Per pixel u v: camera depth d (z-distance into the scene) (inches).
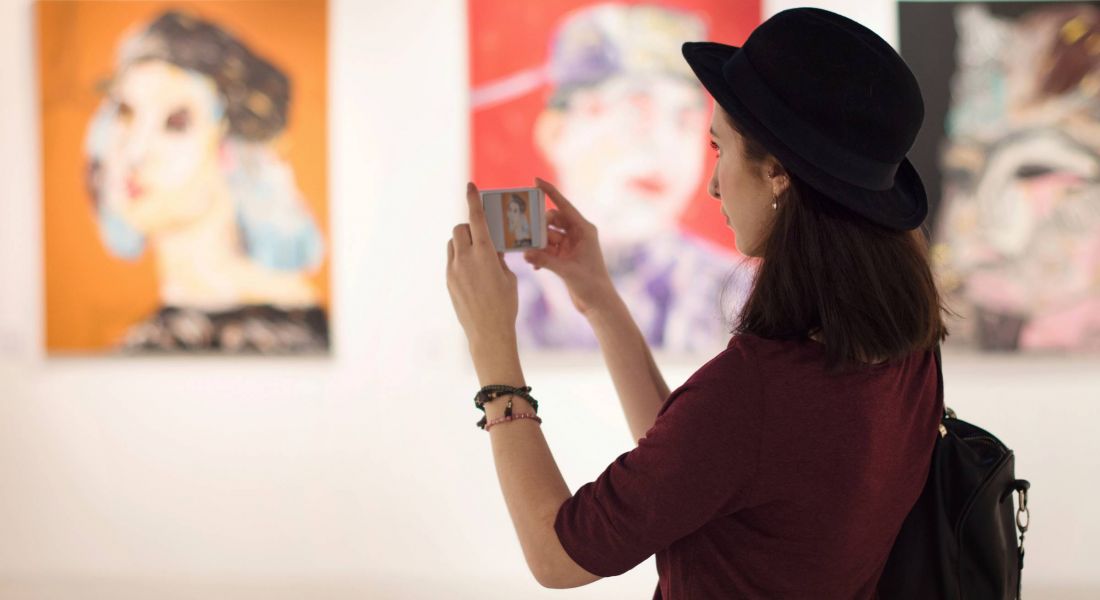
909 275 37.5
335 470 151.6
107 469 153.9
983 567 40.8
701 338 146.0
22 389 154.6
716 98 38.5
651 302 146.3
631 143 145.6
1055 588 145.1
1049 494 145.2
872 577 40.5
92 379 153.6
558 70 145.9
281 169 149.2
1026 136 141.9
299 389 151.6
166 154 150.0
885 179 37.2
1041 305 142.7
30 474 154.8
